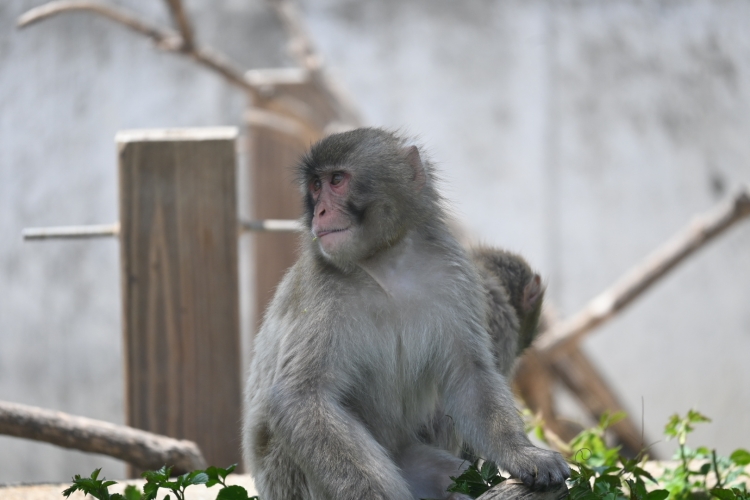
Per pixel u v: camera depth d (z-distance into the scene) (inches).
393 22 1376.7
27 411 490.3
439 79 1375.5
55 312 1359.5
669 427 518.0
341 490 371.2
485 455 398.6
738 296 1348.4
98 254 1362.0
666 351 1347.2
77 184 1371.8
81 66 1376.7
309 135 1021.2
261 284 1005.8
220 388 565.6
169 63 1373.0
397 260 426.0
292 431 387.2
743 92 1362.0
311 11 1381.6
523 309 555.5
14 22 1375.5
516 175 1371.8
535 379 878.4
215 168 561.9
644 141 1365.7
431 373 438.0
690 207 1357.0
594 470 408.2
